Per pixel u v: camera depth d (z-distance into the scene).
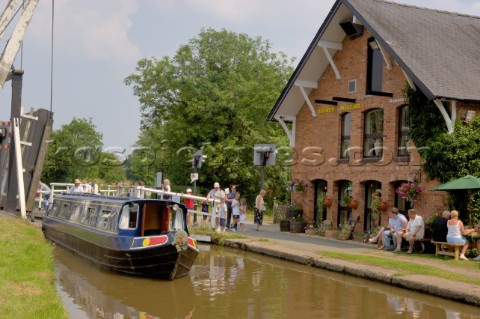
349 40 23.53
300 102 26.11
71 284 14.12
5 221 19.03
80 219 19.16
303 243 20.41
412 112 19.83
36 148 21.58
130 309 11.68
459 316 11.34
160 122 48.62
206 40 49.00
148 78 47.72
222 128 45.34
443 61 20.03
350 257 16.69
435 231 17.38
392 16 22.08
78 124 66.00
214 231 22.81
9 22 18.73
